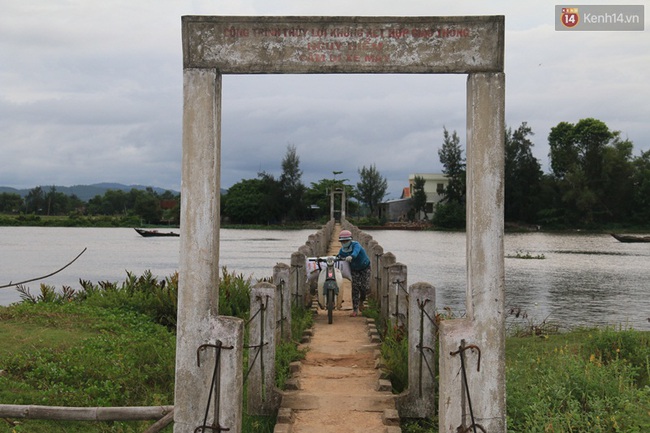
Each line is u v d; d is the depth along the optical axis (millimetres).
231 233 90938
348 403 7801
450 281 31938
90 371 9305
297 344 10469
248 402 7953
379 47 5809
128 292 15211
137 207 121875
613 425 7254
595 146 95188
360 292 13812
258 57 5797
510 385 8398
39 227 113688
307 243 17500
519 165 97438
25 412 6836
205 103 5758
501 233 5734
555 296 27141
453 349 5742
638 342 11617
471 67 5770
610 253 53531
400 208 111125
